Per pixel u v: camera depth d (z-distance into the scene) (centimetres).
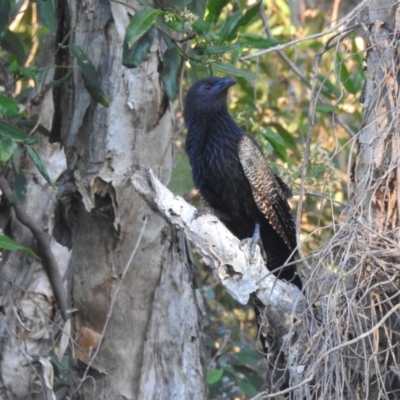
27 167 1322
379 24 856
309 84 1431
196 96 1145
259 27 1753
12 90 1377
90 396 1056
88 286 1061
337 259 834
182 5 1079
